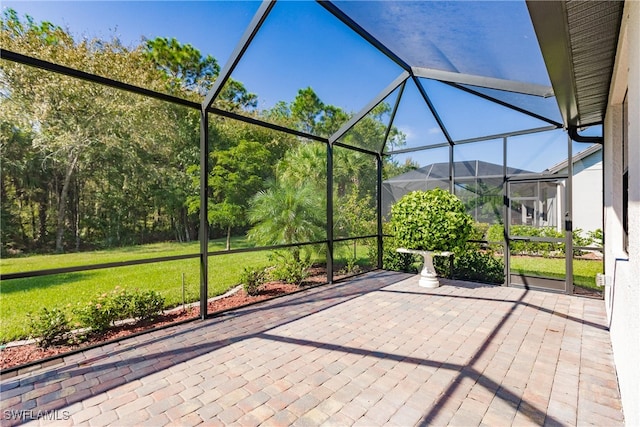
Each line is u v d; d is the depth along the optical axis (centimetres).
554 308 447
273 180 728
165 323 401
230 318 409
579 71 292
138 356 302
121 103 717
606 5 186
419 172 695
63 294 552
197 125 867
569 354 305
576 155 514
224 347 323
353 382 256
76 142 671
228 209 821
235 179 839
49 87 632
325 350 316
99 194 708
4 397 233
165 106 793
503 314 422
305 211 677
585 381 257
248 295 530
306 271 636
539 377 264
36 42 608
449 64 420
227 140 878
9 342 351
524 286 562
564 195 525
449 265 641
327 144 596
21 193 616
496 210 596
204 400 231
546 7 180
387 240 737
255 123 465
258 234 680
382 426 204
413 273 686
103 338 353
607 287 405
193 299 533
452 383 255
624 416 202
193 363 288
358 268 721
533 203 556
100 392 240
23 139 619
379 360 295
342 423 206
